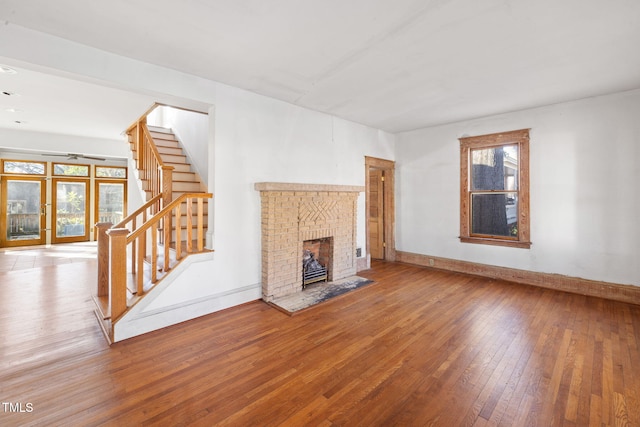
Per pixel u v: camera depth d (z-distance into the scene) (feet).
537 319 10.43
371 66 9.62
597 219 12.70
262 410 5.97
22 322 9.89
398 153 19.53
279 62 9.34
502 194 15.48
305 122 14.12
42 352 8.07
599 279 12.71
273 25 7.32
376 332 9.45
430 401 6.24
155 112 25.66
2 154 23.26
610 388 6.64
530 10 6.68
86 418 5.69
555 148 13.58
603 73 10.21
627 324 9.98
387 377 7.08
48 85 11.54
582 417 5.76
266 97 12.50
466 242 16.60
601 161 12.55
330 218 14.61
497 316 10.69
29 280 14.73
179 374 7.15
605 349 8.36
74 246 24.70
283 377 7.07
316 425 5.57
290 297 12.48
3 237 23.57
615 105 12.18
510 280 15.07
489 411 5.94
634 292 11.93
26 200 24.39
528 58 9.07
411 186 18.92
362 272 16.88
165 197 13.24
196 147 17.58
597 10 6.68
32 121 17.30
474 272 16.29
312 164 14.48
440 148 17.49
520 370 7.37
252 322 10.15
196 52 8.71
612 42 8.11
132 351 8.18
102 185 27.66
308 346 8.54
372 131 17.95
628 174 12.01
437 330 9.59
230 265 11.46
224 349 8.34
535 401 6.23
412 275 16.25
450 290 13.67
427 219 18.20
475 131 16.06
